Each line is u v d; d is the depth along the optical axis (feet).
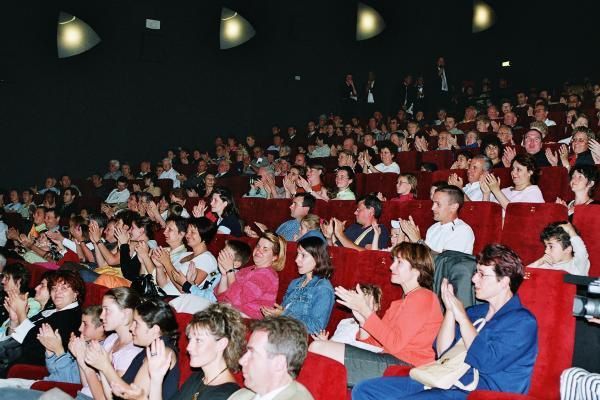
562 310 7.11
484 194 12.15
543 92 27.96
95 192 26.40
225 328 6.72
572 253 8.93
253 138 28.68
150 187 22.43
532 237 10.45
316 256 9.34
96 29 29.96
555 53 36.32
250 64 33.45
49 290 10.25
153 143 31.27
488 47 37.91
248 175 21.38
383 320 7.84
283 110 34.17
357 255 9.84
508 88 33.12
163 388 7.32
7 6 28.63
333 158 20.83
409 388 6.99
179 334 7.92
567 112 21.52
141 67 31.07
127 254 12.51
